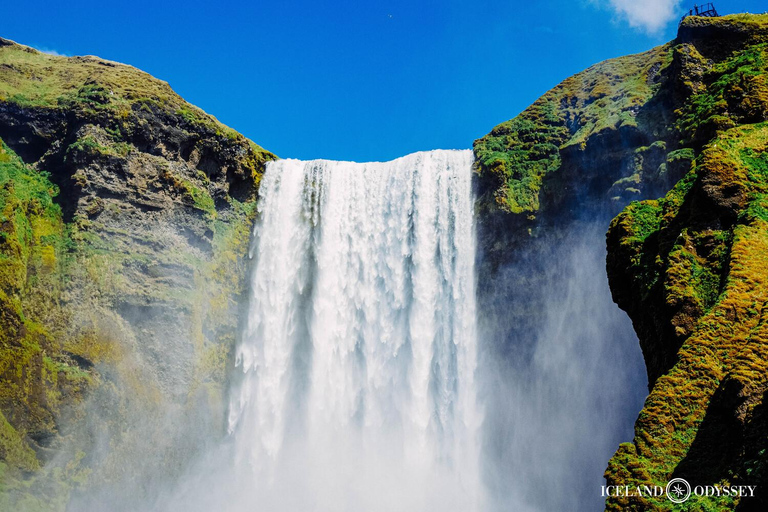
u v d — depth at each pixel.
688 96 40.44
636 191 40.59
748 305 22.14
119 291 41.62
